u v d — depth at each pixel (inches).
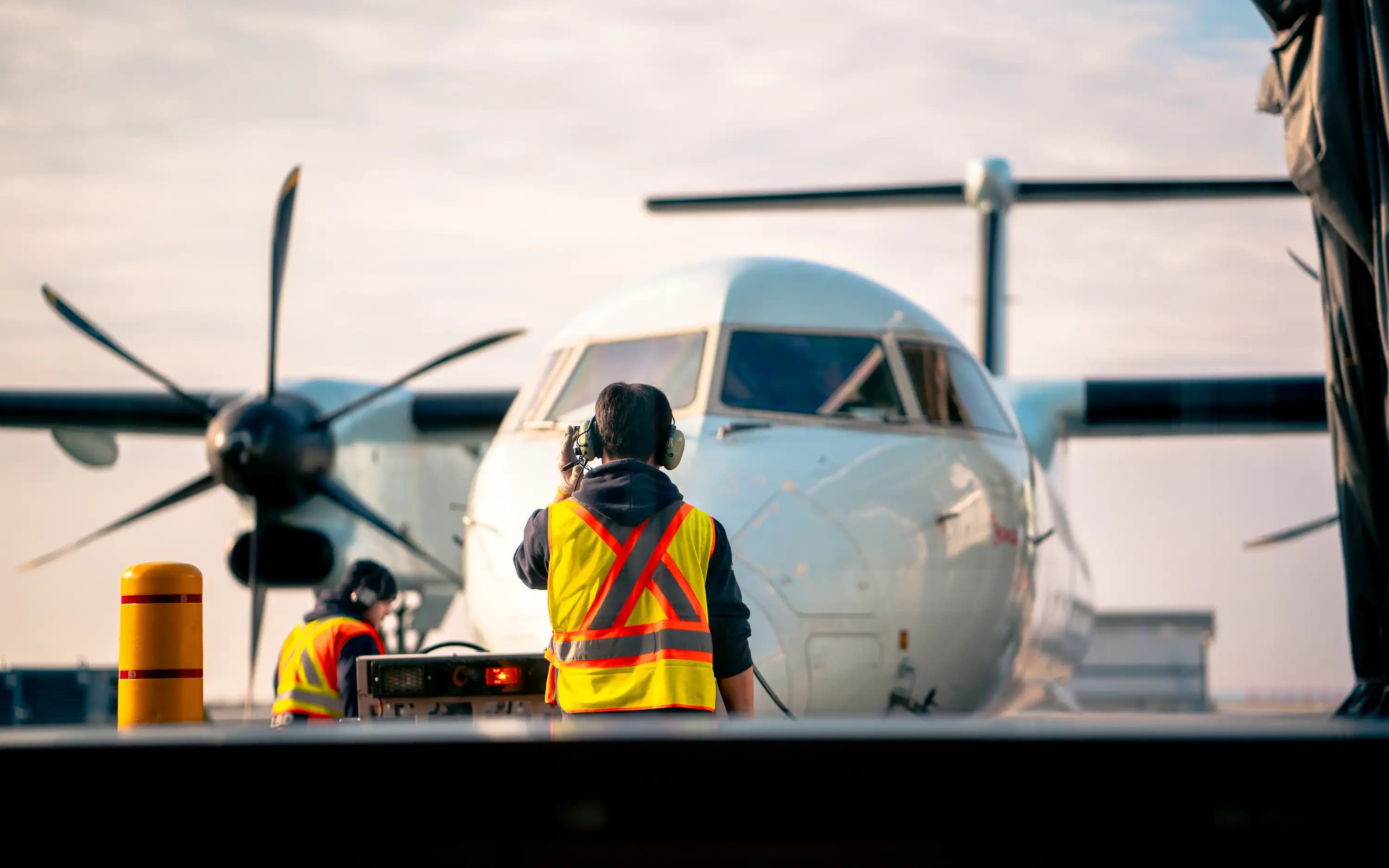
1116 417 722.2
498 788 129.3
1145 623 1050.1
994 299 959.6
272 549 676.1
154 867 131.6
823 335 404.5
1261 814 125.0
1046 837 126.4
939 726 130.8
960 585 381.1
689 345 399.9
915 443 387.9
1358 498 363.3
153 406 813.2
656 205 919.0
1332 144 339.0
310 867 131.0
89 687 732.0
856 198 943.7
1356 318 362.9
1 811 131.0
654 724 133.6
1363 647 362.6
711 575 222.2
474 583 399.5
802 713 341.1
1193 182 767.1
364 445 696.4
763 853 128.6
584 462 234.7
